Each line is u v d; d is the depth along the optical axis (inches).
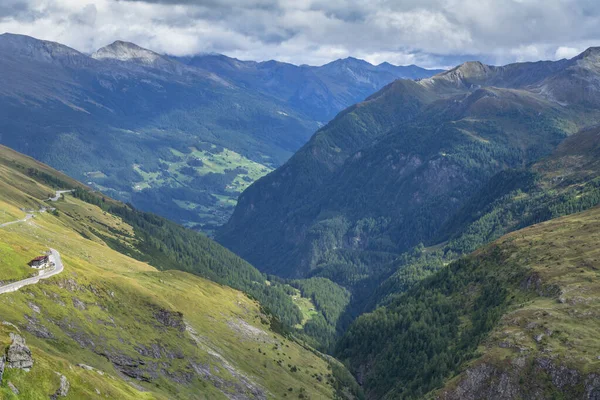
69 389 3892.7
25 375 3644.2
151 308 6811.0
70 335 5191.9
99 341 5477.4
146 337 6220.5
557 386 6171.3
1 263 5502.0
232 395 6560.0
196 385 6171.3
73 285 5920.3
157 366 5920.3
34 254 6171.3
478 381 6756.9
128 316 6348.4
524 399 6259.8
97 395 4089.6
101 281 6505.9
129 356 5634.8
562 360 6333.7
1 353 3550.7
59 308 5428.2
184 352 6619.1
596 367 6033.5
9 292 5088.6
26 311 5002.5
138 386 5201.8
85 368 4569.4
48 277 5679.1
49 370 3841.0
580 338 6643.7
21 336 3809.1
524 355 6678.2
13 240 6343.5
